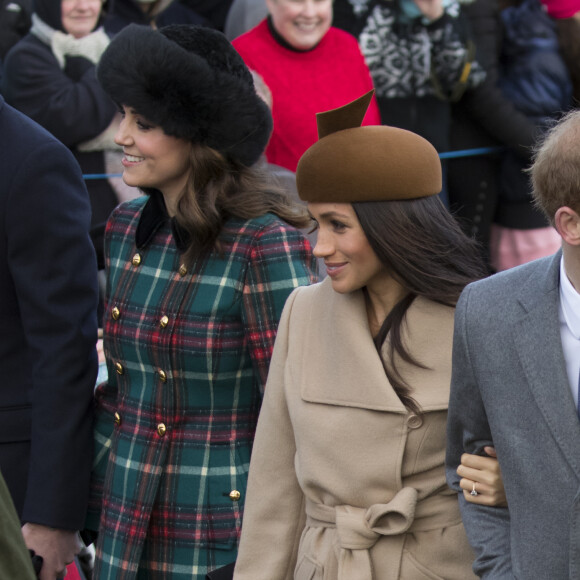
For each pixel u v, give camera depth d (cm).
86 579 1300
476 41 1778
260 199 998
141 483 1005
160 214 1029
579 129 647
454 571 818
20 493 1085
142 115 973
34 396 1060
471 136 1830
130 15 1711
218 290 981
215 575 952
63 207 1059
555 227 666
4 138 1058
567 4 1820
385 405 811
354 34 1730
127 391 1038
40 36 1647
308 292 893
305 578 844
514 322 709
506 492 723
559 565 688
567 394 685
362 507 829
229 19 1795
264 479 893
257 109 1013
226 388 998
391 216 811
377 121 1728
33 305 1054
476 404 750
